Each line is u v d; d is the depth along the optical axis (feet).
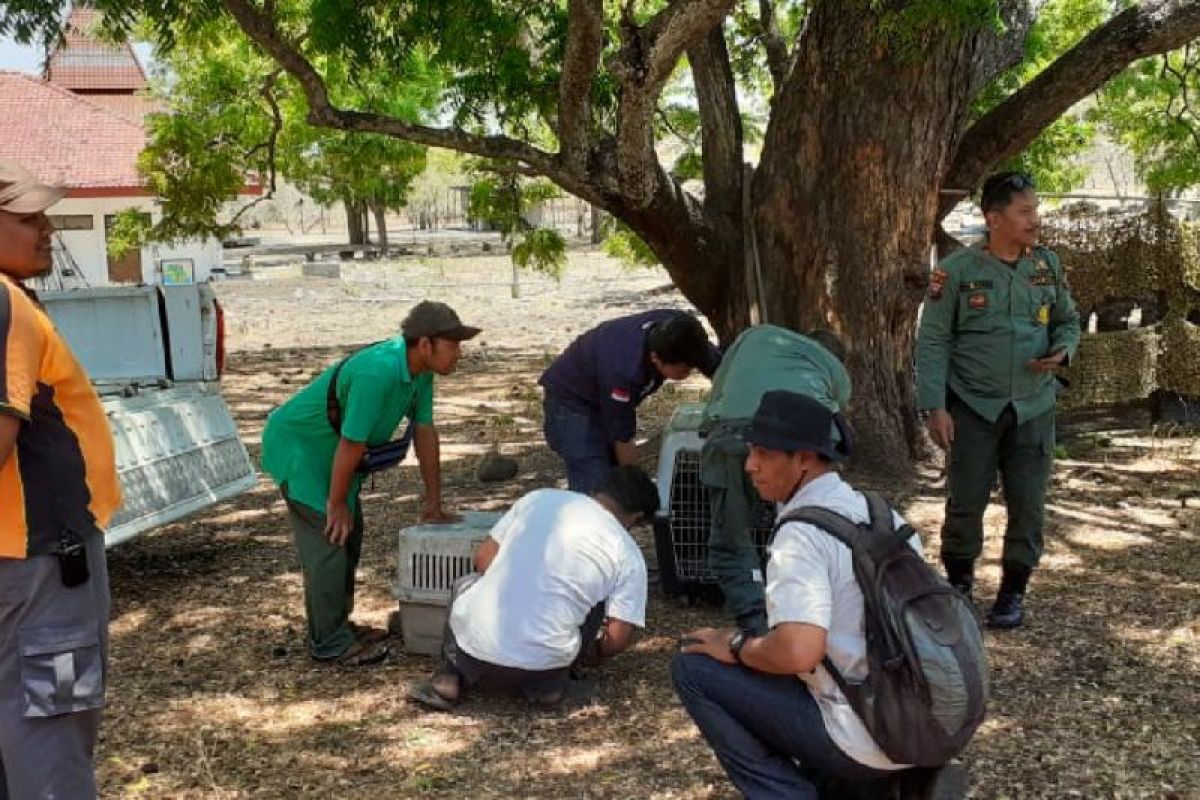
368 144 39.78
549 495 15.71
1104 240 32.27
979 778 13.65
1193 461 30.09
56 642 10.21
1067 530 24.00
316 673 17.30
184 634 19.10
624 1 28.71
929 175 26.86
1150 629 18.37
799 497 10.80
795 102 27.12
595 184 25.54
